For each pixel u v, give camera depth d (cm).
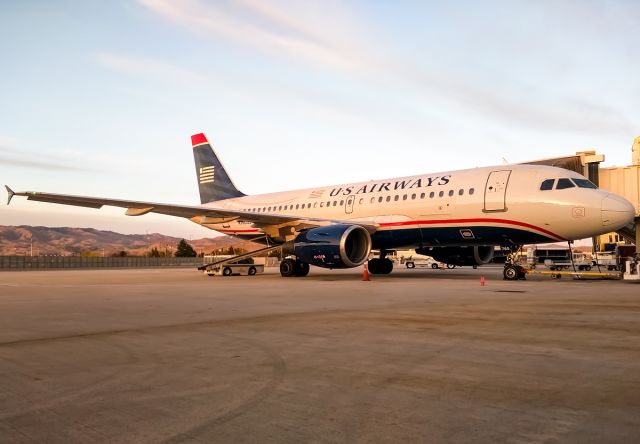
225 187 3266
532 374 513
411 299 1259
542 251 3634
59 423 384
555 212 1867
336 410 407
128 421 387
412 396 443
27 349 670
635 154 2750
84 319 952
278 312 1032
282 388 472
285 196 2856
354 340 709
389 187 2359
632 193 2672
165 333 788
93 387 483
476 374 516
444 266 4056
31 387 485
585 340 693
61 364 582
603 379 491
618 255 2819
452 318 914
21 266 5275
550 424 369
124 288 1766
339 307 1106
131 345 693
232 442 342
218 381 500
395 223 2255
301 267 2427
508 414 392
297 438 348
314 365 563
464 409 406
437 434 352
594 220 1811
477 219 2034
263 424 376
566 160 2781
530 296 1311
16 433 363
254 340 720
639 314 948
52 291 1647
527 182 1947
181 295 1448
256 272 3059
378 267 2661
